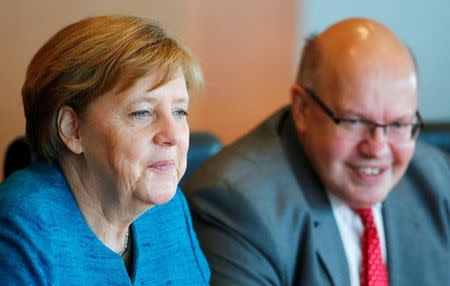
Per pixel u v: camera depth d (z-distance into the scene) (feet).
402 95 12.52
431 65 23.84
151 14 20.97
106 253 8.40
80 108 7.95
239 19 22.27
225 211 12.23
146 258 9.21
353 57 12.51
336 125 12.53
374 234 13.24
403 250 13.62
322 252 12.57
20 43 19.54
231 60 22.45
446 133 18.67
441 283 13.75
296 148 13.30
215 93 22.43
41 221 7.92
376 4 23.22
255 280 11.93
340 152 12.55
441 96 24.07
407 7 23.38
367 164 12.55
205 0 21.76
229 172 12.59
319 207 12.83
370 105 12.39
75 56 7.73
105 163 8.05
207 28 21.95
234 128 22.88
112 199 8.29
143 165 7.98
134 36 7.86
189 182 12.90
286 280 12.37
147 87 7.84
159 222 9.57
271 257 12.13
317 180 13.07
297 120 13.17
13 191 8.11
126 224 8.64
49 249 7.84
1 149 19.69
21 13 19.40
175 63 7.95
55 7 19.70
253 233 12.07
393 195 13.93
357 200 12.82
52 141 8.14
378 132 12.47
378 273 13.15
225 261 11.94
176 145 8.09
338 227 13.02
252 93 22.86
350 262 13.15
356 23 13.06
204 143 15.52
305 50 13.30
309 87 12.92
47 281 7.69
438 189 14.20
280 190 12.66
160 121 7.97
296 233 12.51
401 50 12.78
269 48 22.79
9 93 19.62
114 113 7.88
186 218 10.12
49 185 8.26
